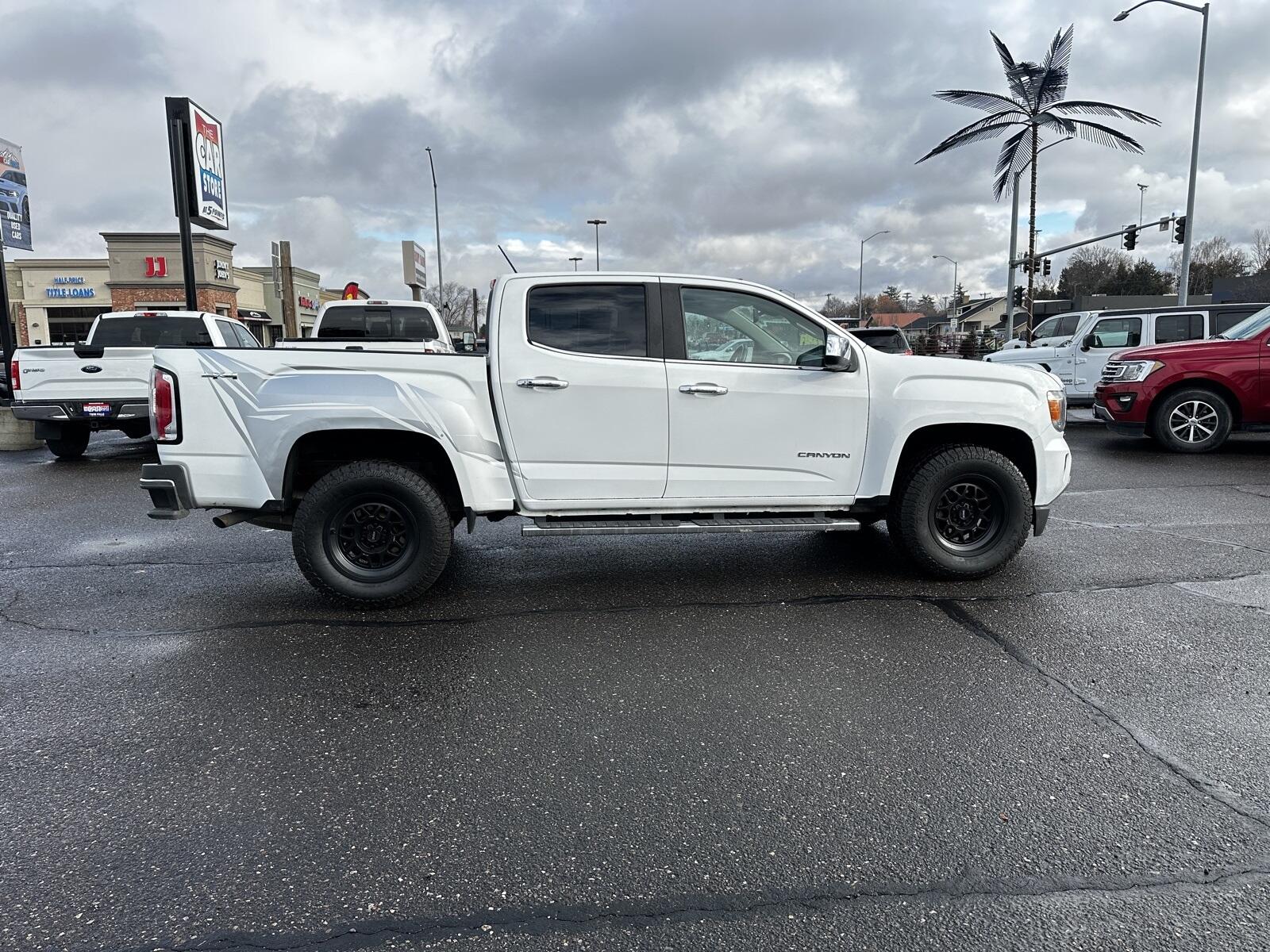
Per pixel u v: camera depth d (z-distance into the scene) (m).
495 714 3.37
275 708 3.43
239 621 4.52
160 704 3.46
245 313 35.22
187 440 4.45
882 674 3.73
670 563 5.65
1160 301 64.75
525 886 2.29
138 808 2.68
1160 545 5.97
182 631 4.36
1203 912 2.16
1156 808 2.65
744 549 6.04
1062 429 5.20
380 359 4.57
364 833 2.55
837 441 4.96
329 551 4.61
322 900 2.24
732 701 3.46
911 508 5.03
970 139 29.88
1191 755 2.98
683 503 4.90
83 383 10.53
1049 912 2.17
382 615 4.61
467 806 2.70
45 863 2.40
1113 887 2.27
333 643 4.16
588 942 2.08
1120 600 4.73
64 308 34.31
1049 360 14.90
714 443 4.83
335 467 4.88
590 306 4.75
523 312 4.68
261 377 4.47
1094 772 2.87
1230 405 10.36
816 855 2.42
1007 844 2.46
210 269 31.56
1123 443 11.72
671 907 2.21
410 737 3.17
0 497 8.50
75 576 5.43
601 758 3.01
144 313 11.31
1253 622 4.34
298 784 2.84
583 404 4.69
